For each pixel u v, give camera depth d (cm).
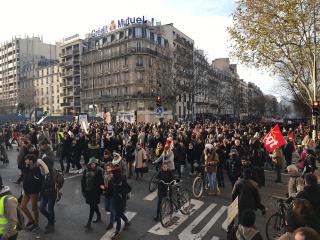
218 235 859
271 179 1603
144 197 1225
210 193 1286
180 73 5962
